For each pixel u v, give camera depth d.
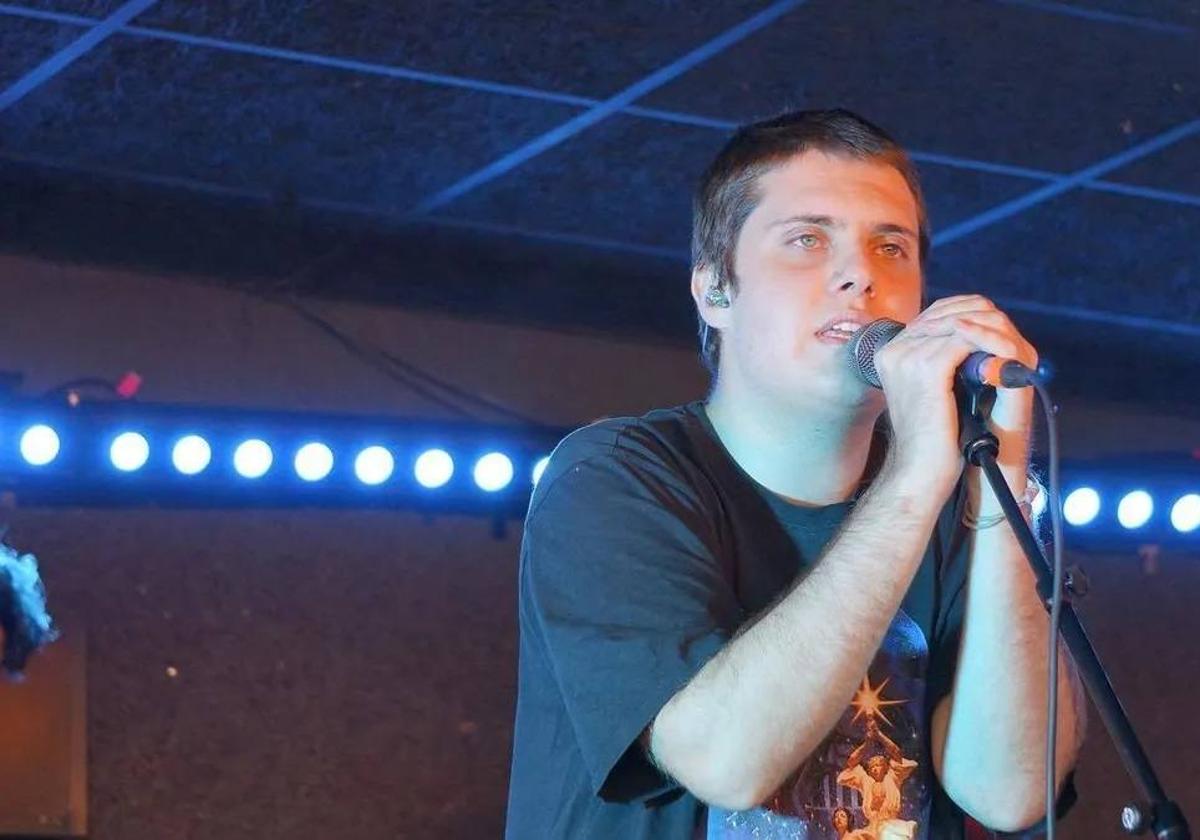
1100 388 10.71
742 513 3.80
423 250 8.89
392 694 9.10
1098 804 10.16
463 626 9.25
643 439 3.81
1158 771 10.41
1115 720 2.98
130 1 6.63
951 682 3.78
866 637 3.34
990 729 3.70
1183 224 8.72
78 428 8.44
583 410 9.67
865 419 3.77
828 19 6.80
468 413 9.46
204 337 8.98
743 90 7.38
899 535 3.34
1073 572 3.12
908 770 3.67
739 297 3.91
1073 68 7.20
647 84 7.32
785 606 3.39
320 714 8.96
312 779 8.91
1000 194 8.41
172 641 8.76
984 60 7.13
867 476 3.97
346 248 8.84
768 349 3.80
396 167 8.05
